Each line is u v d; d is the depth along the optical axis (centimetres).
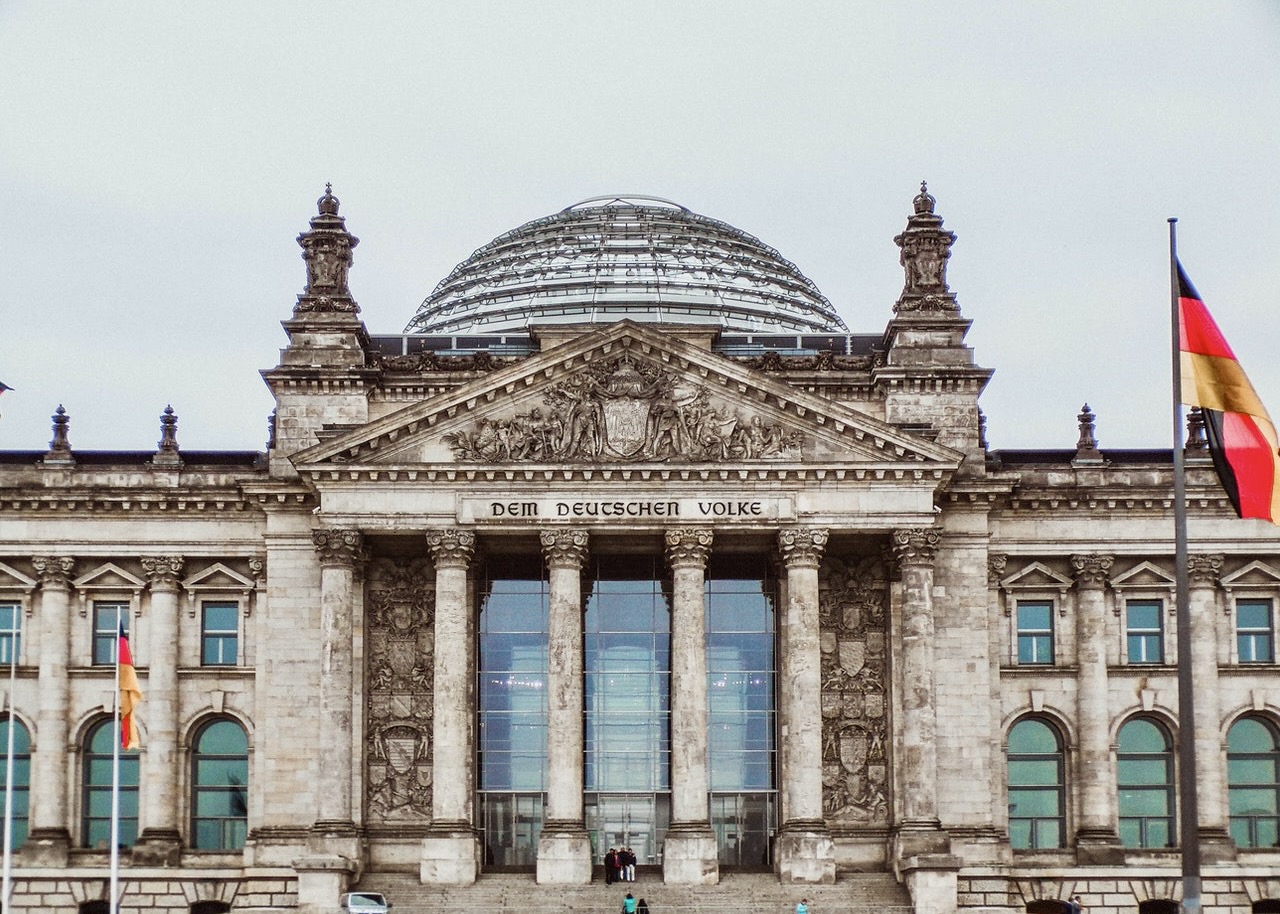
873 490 11819
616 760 12356
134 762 12462
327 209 12788
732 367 11812
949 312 12625
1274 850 12406
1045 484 12638
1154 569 12588
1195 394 7900
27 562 12512
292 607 12194
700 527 11775
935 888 11162
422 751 12112
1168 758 12550
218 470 12544
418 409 11756
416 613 12256
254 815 12162
